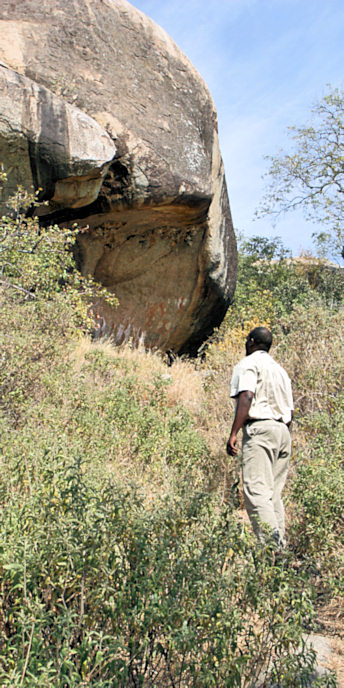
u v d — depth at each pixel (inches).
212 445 213.8
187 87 391.9
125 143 342.0
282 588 91.7
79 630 83.3
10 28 319.9
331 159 834.8
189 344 491.8
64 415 201.9
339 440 172.1
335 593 122.1
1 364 204.7
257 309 585.0
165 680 87.0
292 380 267.0
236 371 151.9
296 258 936.3
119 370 308.5
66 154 300.0
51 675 71.7
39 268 283.0
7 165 294.4
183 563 87.3
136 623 79.9
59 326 247.1
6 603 85.1
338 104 813.9
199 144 390.3
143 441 203.5
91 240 405.4
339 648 111.7
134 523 94.0
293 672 84.4
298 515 152.9
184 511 99.9
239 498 185.5
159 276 439.8
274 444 146.0
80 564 82.4
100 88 339.3
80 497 93.2
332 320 319.6
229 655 80.4
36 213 332.2
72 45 332.8
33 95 290.8
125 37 358.9
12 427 182.4
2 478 111.9
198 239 432.8
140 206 362.9
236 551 94.6
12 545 82.4
